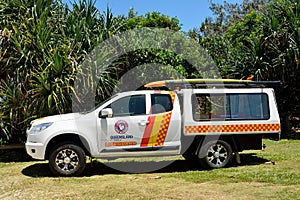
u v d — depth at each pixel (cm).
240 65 1491
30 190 680
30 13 1090
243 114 844
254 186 666
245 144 855
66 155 787
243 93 849
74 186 701
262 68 1409
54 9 1157
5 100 1031
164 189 664
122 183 721
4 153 1125
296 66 1363
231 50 1664
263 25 1433
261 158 950
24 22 1059
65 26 1123
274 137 866
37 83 1005
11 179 779
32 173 838
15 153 1120
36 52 1039
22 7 1086
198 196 612
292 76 1395
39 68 1019
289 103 1493
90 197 621
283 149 1098
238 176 745
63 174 782
